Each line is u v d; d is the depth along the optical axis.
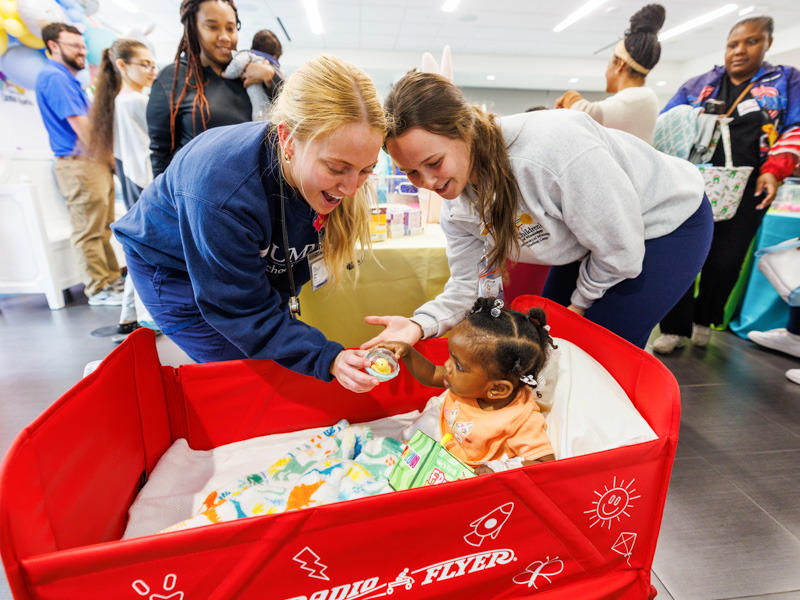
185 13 1.84
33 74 3.61
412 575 0.72
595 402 0.98
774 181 2.31
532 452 1.00
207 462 1.18
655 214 1.09
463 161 0.92
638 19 2.16
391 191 2.18
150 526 0.95
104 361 0.93
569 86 9.77
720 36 7.12
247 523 0.59
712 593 1.07
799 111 2.22
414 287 1.74
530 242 1.11
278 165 0.88
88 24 3.69
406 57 8.36
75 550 0.55
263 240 0.95
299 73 0.76
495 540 0.74
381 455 1.17
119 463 0.96
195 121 1.97
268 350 0.96
